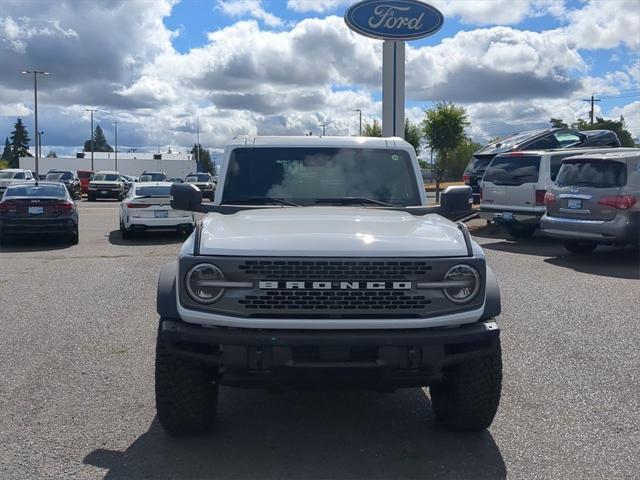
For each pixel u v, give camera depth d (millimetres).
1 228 16141
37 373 6227
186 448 4664
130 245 16750
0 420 5102
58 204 16375
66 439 4773
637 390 5730
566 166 12906
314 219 4934
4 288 10539
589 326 7773
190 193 5617
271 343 4082
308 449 4668
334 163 5961
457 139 40656
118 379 6070
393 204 5793
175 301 4379
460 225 4691
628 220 11906
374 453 4594
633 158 12070
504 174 15625
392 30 21828
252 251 4188
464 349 4398
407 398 5742
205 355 4238
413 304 4211
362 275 4176
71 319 8344
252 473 4281
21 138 126438
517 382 5957
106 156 113500
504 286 10188
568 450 4605
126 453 4566
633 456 4504
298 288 4160
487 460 4469
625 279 10734
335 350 4117
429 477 4227
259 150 5996
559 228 12812
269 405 5570
